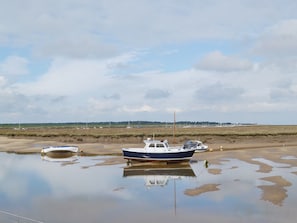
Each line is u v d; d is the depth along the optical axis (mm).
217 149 50438
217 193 22578
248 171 30797
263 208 18922
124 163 38031
